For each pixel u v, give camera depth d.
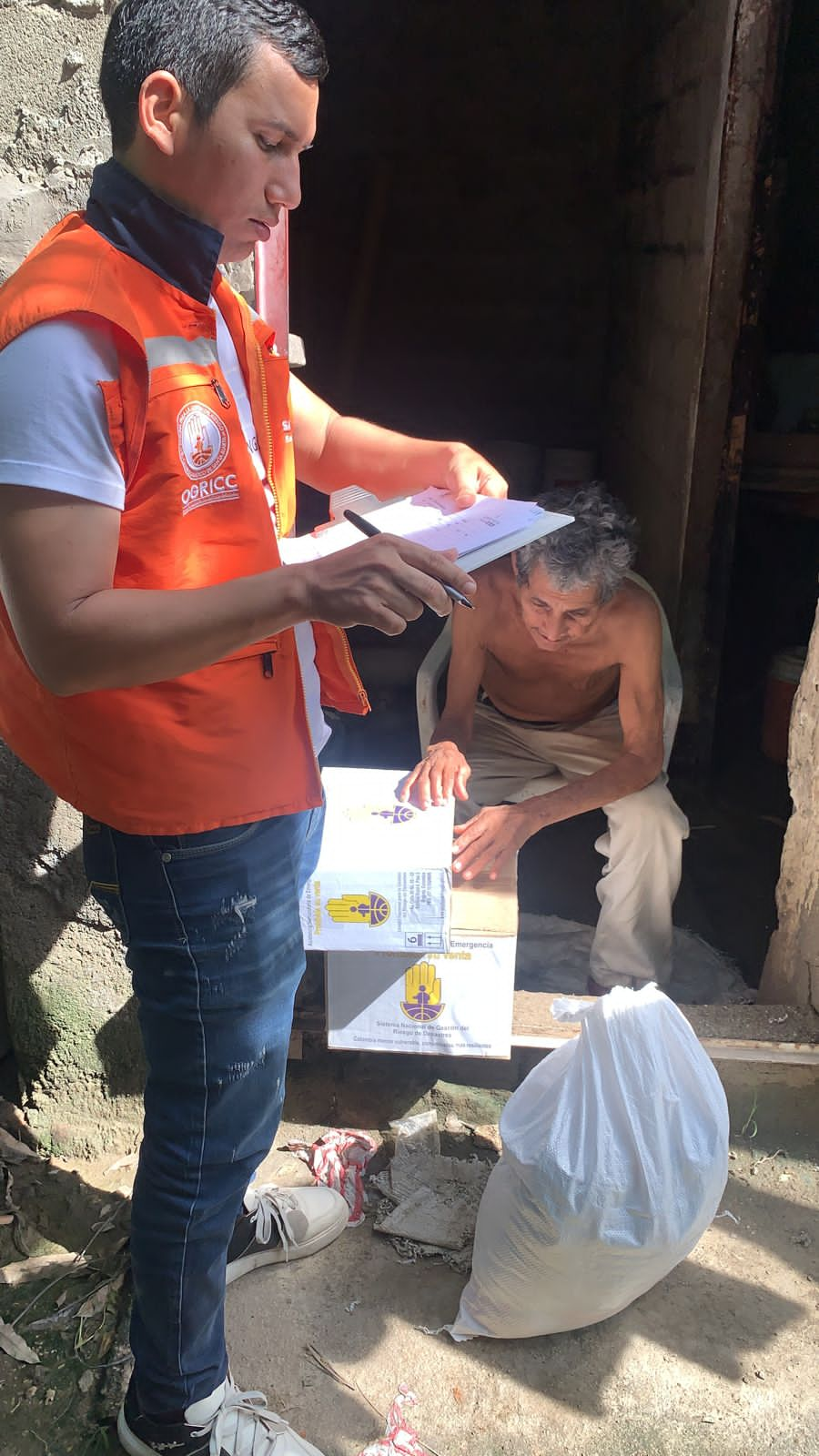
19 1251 2.07
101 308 1.10
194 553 1.26
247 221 1.22
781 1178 2.23
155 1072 1.51
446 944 2.05
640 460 4.98
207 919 1.40
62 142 1.83
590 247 6.00
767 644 4.73
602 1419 1.80
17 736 1.43
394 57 5.68
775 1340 1.93
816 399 4.20
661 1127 1.76
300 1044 2.42
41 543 1.10
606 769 2.53
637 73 5.28
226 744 1.35
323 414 1.86
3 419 1.09
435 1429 1.78
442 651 2.93
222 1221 1.57
